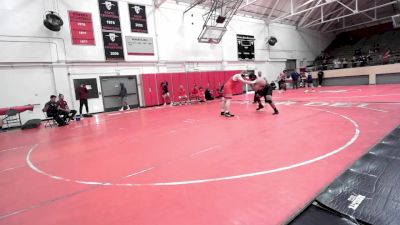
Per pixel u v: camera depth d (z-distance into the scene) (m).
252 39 21.78
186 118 8.59
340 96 11.55
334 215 2.04
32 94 12.08
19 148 6.04
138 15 15.32
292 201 2.30
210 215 2.16
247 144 4.41
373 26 28.33
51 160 4.55
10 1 11.35
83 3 13.36
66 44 12.92
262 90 7.81
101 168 3.76
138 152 4.52
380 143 3.71
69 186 3.13
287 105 9.95
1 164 4.59
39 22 12.10
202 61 18.67
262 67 22.84
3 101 11.38
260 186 2.67
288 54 25.08
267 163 3.35
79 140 6.32
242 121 6.94
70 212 2.43
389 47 24.77
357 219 1.95
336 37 31.12
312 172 2.93
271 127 5.75
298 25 25.59
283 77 19.83
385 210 2.01
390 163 2.92
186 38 17.69
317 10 24.06
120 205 2.49
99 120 10.59
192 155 4.02
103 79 14.34
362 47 26.95
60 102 10.44
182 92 16.31
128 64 15.23
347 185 2.48
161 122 8.20
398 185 2.38
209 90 17.27
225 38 19.94
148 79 15.69
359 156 3.32
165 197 2.58
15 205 2.70
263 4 20.72
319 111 7.64
